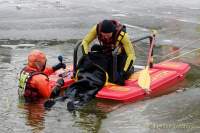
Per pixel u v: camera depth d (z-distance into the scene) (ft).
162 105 24.71
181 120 22.30
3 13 51.11
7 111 23.66
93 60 27.45
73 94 25.49
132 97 25.68
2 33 42.83
